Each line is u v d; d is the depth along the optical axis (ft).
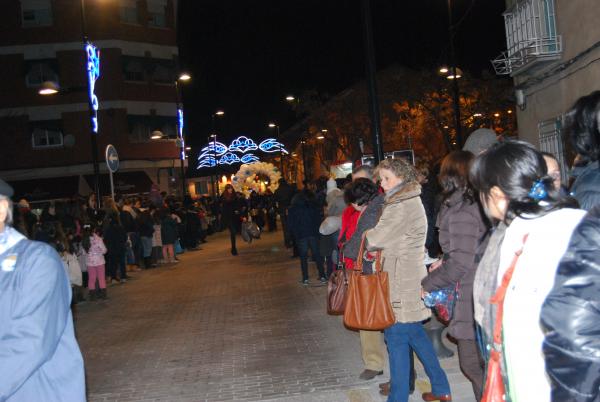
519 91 40.37
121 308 38.45
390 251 16.05
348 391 19.08
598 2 29.43
